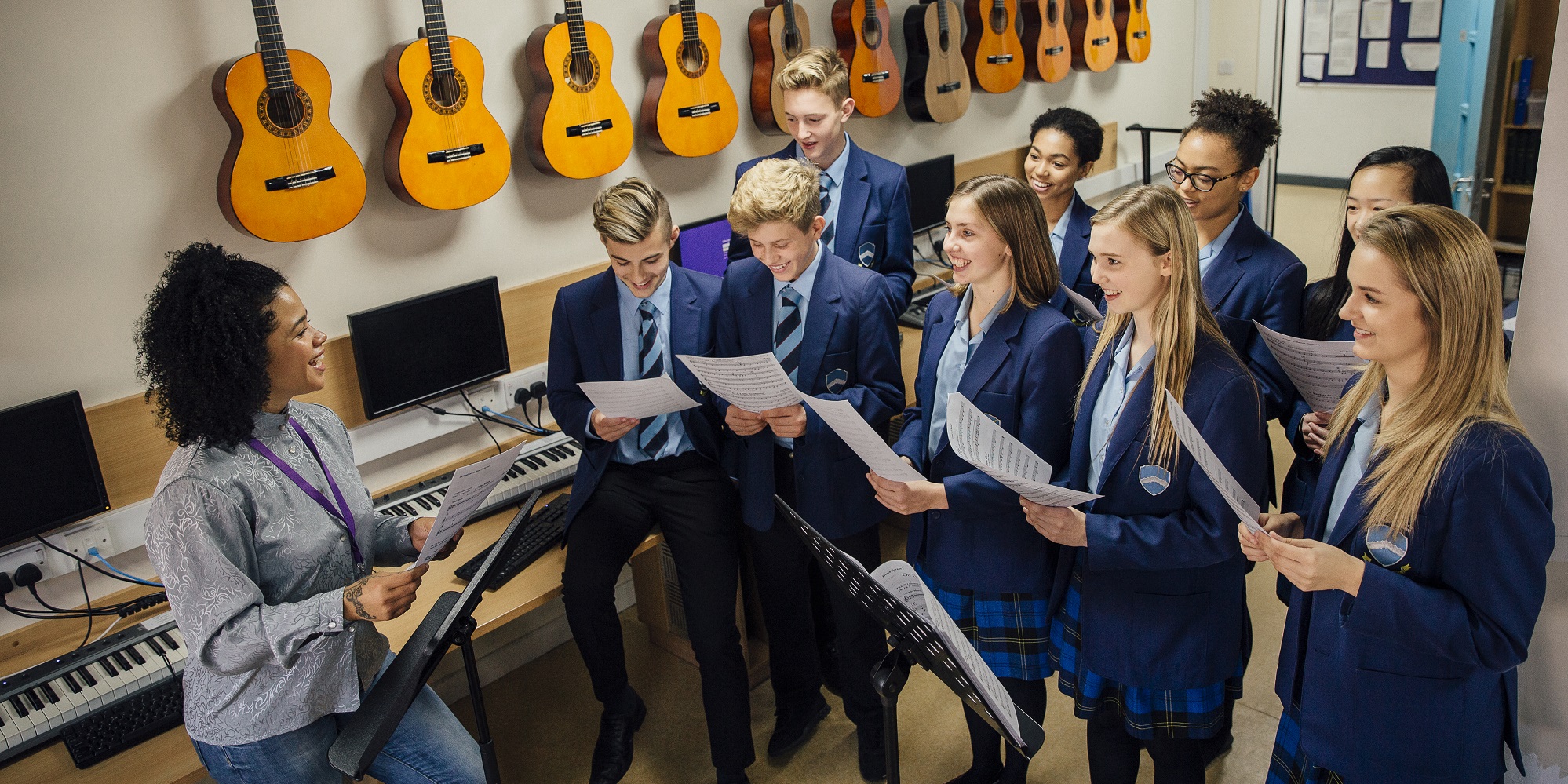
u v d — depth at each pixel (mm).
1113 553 1721
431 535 1613
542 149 2793
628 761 2525
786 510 1723
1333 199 7586
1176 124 5613
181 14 2266
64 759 1902
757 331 2273
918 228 4016
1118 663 1815
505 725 2850
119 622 2254
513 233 2914
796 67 2752
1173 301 1681
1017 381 1919
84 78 2162
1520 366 1659
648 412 2100
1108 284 1727
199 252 1534
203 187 2354
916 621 1437
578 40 2811
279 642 1543
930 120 3895
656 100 3025
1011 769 2281
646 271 2117
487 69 2768
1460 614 1344
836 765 2594
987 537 1999
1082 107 4871
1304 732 1569
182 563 1525
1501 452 1314
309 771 1704
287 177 2328
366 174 2588
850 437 1846
